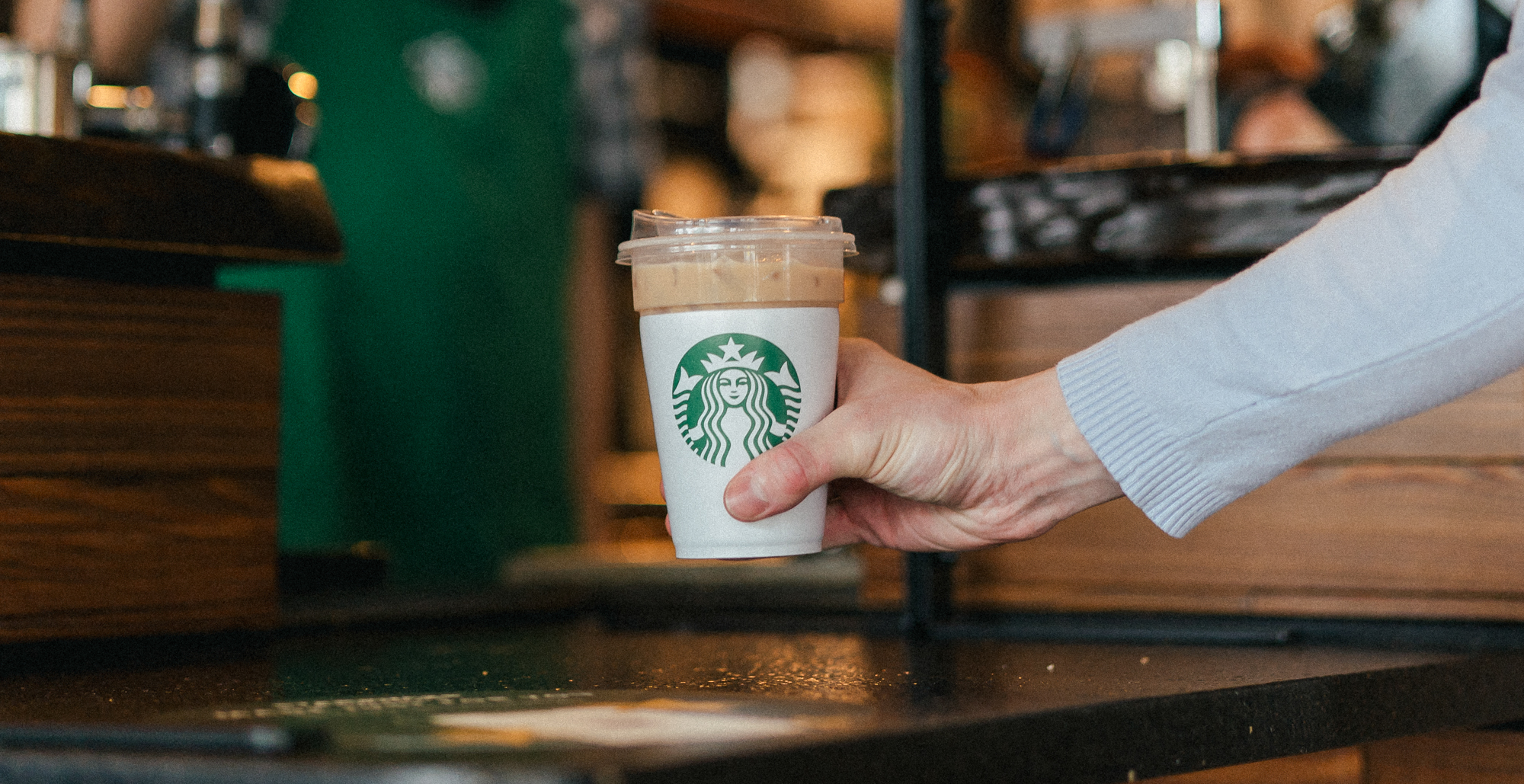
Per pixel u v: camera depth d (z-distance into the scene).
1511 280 1.11
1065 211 1.44
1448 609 1.38
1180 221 1.42
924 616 1.43
